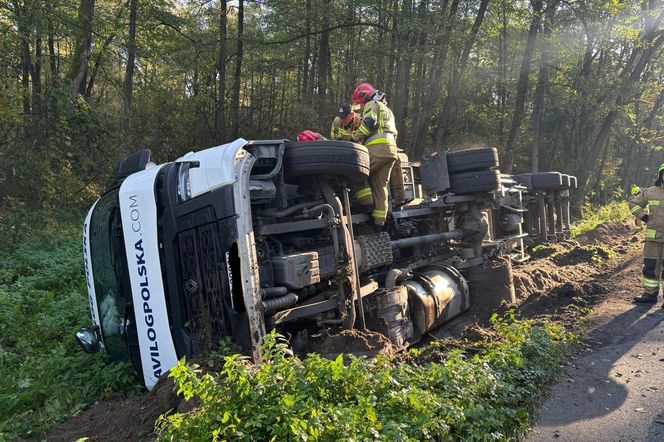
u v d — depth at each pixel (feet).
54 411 16.26
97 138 52.60
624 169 143.43
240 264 15.56
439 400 12.75
